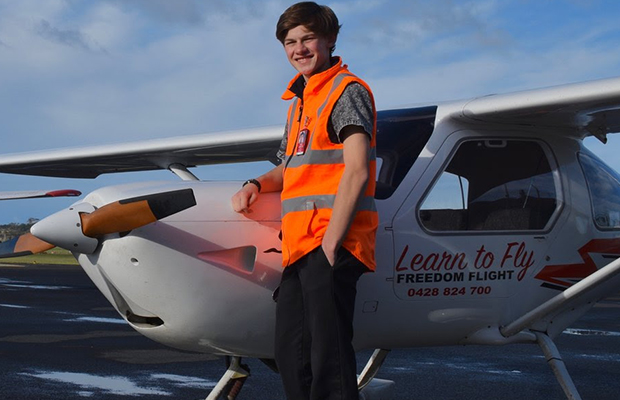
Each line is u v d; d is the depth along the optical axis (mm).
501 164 3613
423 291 3332
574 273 3721
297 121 2775
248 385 4910
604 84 3180
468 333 3520
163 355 6027
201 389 4730
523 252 3553
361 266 2625
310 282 2584
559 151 3771
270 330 3139
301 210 2629
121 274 3006
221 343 3150
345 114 2541
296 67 2746
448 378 5281
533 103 3291
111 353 6070
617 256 3891
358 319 3270
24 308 9125
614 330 8070
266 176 3096
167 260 2982
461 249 3396
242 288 3055
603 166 4027
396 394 4715
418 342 3480
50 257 24281
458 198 3457
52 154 5438
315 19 2678
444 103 3602
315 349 2580
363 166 2494
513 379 5270
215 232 3023
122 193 2994
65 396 4449
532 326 3705
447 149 3486
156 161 5457
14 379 4910
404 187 3342
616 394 4801
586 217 3764
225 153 5129
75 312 8812
